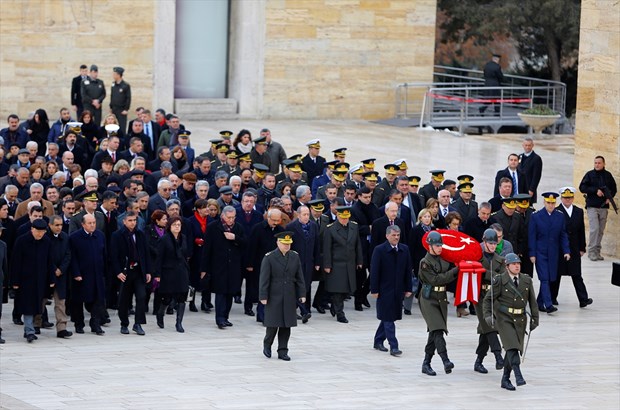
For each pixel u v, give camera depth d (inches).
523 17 4101.9
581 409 1483.8
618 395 1550.2
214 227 1796.3
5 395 1443.2
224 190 1957.4
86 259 1734.7
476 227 1936.5
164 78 3474.4
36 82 3324.3
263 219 1924.2
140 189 1956.2
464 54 4987.7
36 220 1694.1
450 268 1590.8
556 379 1611.7
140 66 3437.5
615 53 2374.5
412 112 3764.8
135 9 3403.1
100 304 1748.3
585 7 2432.3
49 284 1706.4
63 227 1851.6
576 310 1993.1
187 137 2439.7
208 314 1899.6
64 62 3348.9
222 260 1793.8
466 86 3828.7
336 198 1958.7
